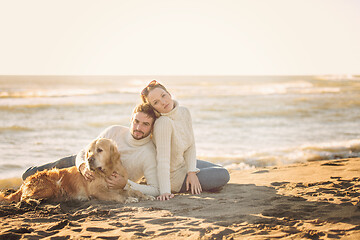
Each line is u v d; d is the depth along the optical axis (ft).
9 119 51.39
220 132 43.91
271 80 221.66
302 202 12.94
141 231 10.37
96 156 13.74
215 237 9.55
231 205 13.06
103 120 53.78
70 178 14.67
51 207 13.14
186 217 11.60
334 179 17.61
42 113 59.52
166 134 14.53
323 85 172.86
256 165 26.76
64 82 162.09
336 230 9.66
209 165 17.21
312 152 31.04
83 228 10.69
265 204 13.05
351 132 44.04
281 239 9.21
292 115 64.13
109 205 13.47
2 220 11.65
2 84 136.36
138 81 190.08
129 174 15.28
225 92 119.96
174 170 15.62
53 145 33.63
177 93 112.47
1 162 25.76
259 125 50.93
